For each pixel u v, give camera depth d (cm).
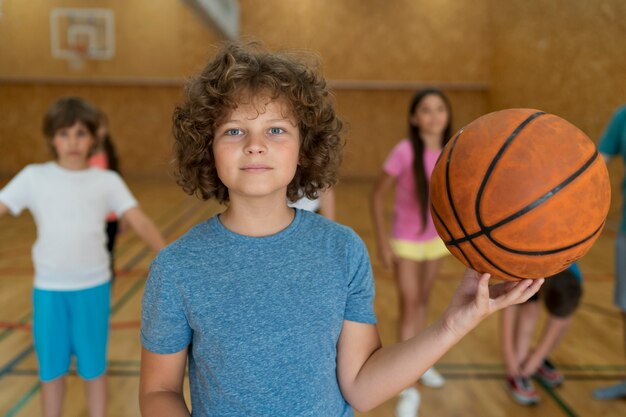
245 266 89
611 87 648
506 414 228
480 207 85
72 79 1048
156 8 1046
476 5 1062
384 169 242
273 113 90
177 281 88
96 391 195
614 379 260
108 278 198
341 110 1093
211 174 99
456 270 462
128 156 1078
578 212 82
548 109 825
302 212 97
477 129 89
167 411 86
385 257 247
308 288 89
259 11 1062
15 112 1046
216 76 92
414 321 246
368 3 1065
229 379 87
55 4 1032
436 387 251
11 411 223
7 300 365
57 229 186
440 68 1080
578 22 729
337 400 93
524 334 247
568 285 224
